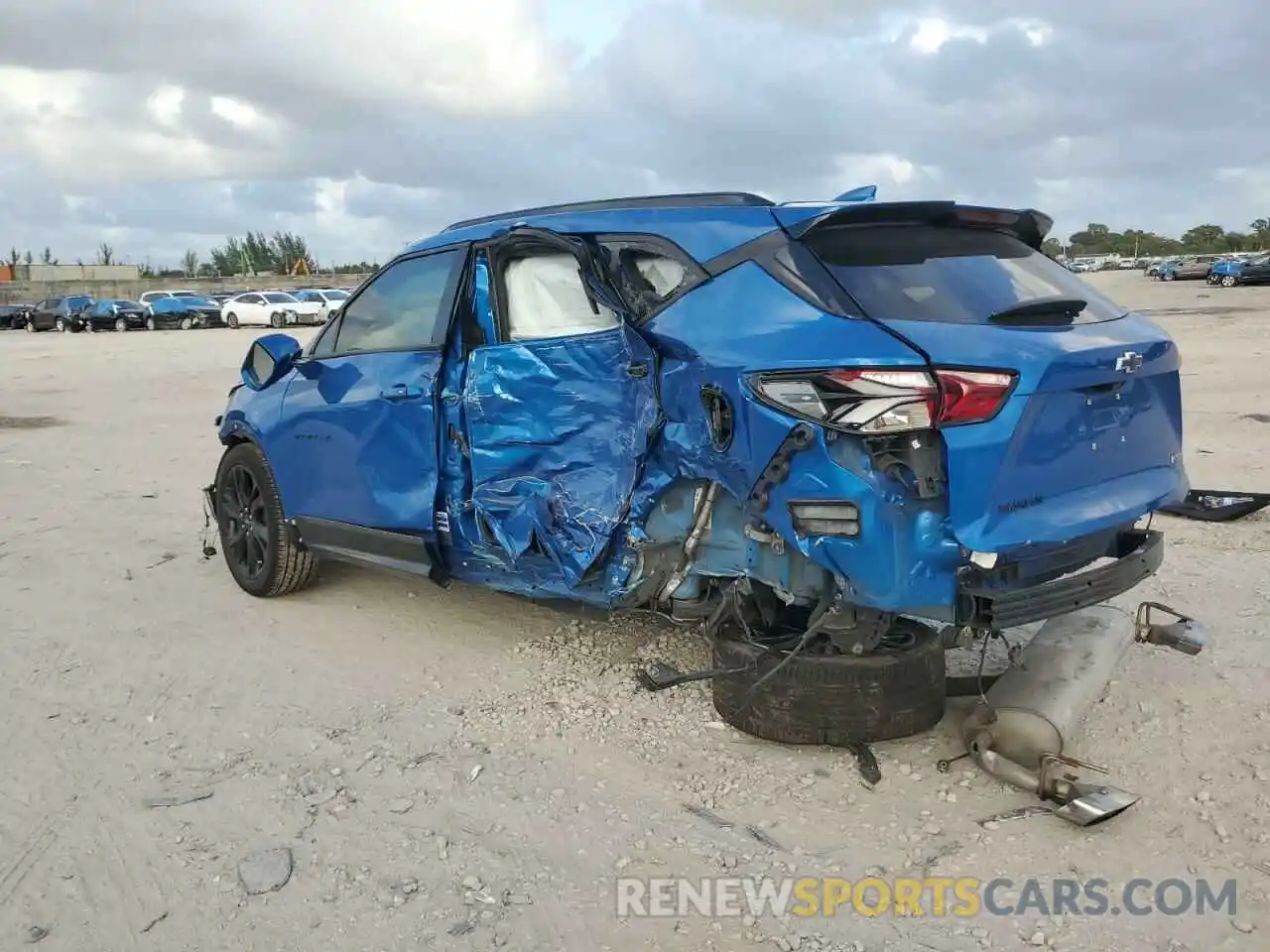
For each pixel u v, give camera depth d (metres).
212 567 6.20
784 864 3.03
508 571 4.26
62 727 4.02
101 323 40.69
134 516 7.62
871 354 3.02
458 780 3.54
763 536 3.38
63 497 8.36
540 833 3.21
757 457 3.22
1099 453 3.39
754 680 3.60
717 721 3.90
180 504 8.04
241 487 5.63
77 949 2.72
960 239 3.64
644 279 3.71
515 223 4.29
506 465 4.06
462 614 5.20
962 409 2.97
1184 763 3.52
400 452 4.52
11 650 4.86
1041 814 3.24
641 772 3.56
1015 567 3.16
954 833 3.15
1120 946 2.64
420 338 4.54
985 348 3.03
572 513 3.85
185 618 5.28
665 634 4.80
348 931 2.77
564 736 3.84
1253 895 2.82
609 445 3.76
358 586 5.72
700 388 3.37
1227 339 19.39
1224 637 4.57
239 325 41.62
